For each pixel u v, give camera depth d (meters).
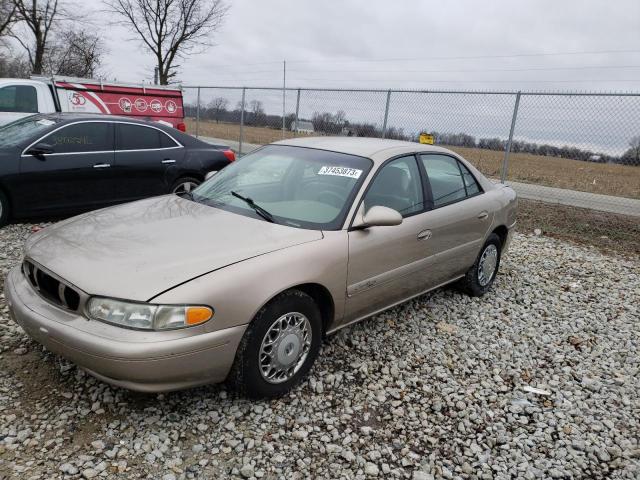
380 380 3.49
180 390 2.88
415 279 4.10
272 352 3.01
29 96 10.56
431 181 4.32
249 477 2.53
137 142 7.15
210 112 16.59
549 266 6.60
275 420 2.96
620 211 11.02
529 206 11.12
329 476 2.59
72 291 2.71
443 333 4.29
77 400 2.98
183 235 3.14
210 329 2.68
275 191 3.81
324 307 3.41
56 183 6.45
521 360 3.98
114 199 6.99
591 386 3.67
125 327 2.55
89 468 2.48
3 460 2.48
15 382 3.09
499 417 3.22
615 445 3.04
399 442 2.89
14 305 2.96
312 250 3.16
